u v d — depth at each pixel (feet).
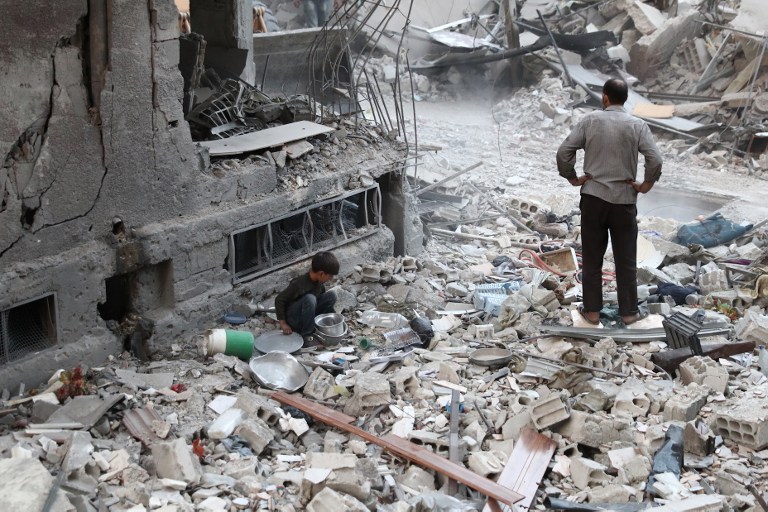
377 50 58.95
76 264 17.40
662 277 25.29
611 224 21.08
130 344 18.99
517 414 17.11
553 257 26.96
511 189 36.88
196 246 19.63
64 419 15.39
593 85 52.31
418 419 17.11
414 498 14.12
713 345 20.29
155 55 18.17
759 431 16.37
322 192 23.04
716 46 55.88
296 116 25.57
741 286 24.75
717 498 14.61
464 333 21.61
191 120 23.52
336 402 17.54
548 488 15.26
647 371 19.49
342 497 13.82
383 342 20.79
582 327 21.62
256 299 21.39
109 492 13.62
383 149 25.80
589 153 20.81
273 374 18.25
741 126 44.93
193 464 14.39
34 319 17.48
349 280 23.61
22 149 16.31
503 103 53.11
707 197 37.68
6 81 15.76
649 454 16.08
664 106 49.98
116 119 17.65
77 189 17.29
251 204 20.88
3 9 15.43
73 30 16.65
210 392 17.33
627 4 59.57
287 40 35.06
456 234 29.27
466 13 66.44
